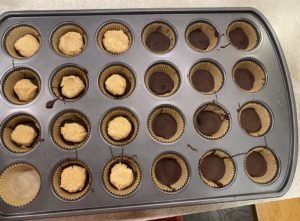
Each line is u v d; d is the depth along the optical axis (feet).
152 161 0.86
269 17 1.10
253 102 0.95
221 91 0.94
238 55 0.98
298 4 1.13
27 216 0.79
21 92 0.89
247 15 1.01
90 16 0.95
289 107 0.95
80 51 0.93
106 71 0.93
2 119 0.86
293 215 0.94
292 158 0.91
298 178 0.94
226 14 1.01
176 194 0.85
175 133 0.93
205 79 0.98
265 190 0.88
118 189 0.85
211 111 0.95
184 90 0.93
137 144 0.87
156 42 0.99
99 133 0.87
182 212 0.88
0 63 0.89
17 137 0.86
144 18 0.97
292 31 1.10
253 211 1.05
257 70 0.99
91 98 0.89
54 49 0.92
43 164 0.83
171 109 0.92
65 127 0.88
